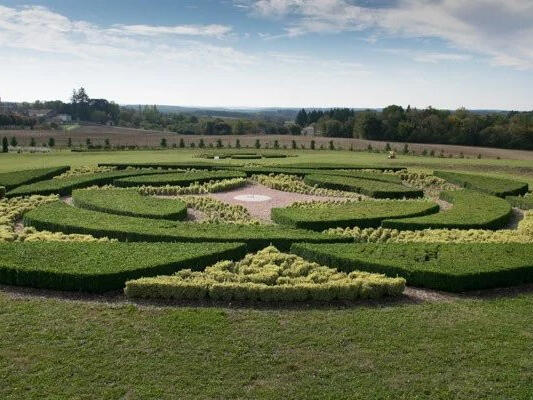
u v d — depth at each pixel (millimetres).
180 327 10055
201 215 21234
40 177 28672
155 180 26938
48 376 8328
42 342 9391
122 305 11086
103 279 11695
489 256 13602
